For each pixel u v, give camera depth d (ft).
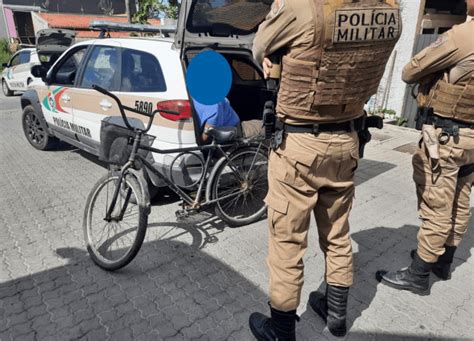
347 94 5.14
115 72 11.86
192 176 10.12
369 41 4.89
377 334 7.04
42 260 9.17
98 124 12.81
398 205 12.73
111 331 6.98
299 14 4.67
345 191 6.04
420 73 6.77
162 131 10.18
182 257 9.40
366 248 10.00
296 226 5.77
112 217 8.81
